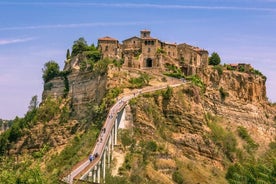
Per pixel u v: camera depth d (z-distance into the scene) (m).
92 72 194.12
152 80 191.88
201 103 196.62
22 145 198.75
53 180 64.75
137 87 182.88
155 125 167.75
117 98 169.62
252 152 199.00
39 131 197.50
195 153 170.00
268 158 182.00
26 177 58.75
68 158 148.88
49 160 162.62
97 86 187.25
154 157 152.00
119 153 147.12
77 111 193.00
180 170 153.62
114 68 186.00
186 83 193.75
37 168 59.91
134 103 165.38
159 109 173.88
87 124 178.12
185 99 182.25
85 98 192.50
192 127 176.25
